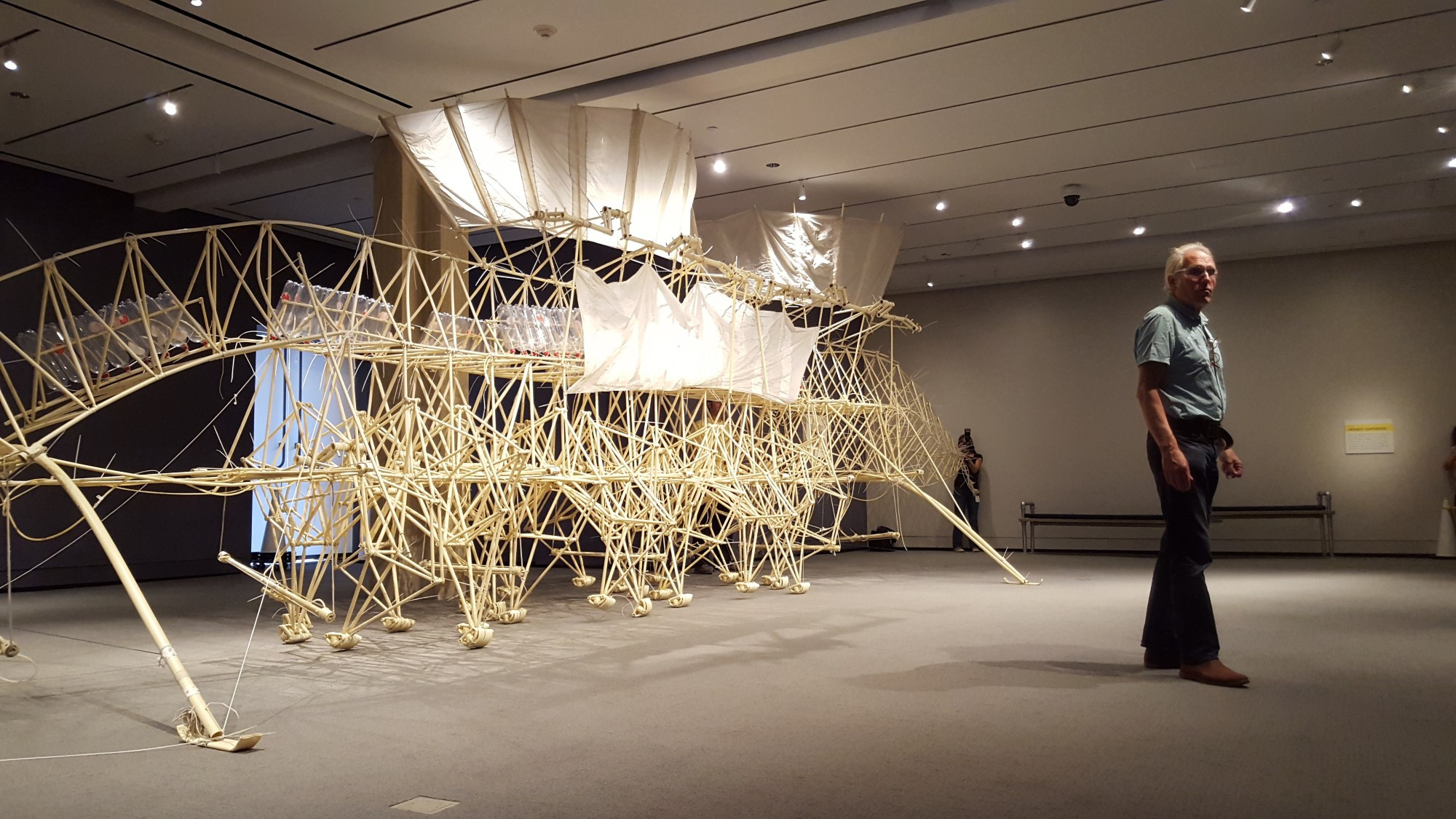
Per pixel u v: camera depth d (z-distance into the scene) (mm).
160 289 9758
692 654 4406
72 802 2279
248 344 4445
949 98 7387
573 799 2240
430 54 6625
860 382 9328
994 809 2123
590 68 6898
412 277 7531
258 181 9008
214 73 6797
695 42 6543
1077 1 5980
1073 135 8211
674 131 6875
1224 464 3641
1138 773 2383
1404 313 11367
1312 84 7246
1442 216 10281
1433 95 7430
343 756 2662
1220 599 6438
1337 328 11641
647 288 5703
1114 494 12672
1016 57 6715
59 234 9023
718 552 8812
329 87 7145
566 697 3461
